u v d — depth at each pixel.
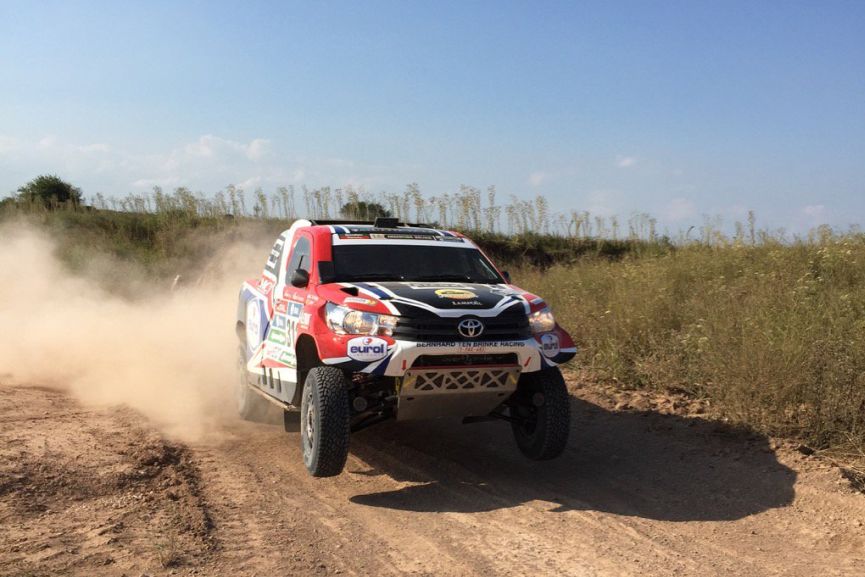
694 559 4.84
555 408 6.41
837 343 7.79
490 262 7.64
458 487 6.32
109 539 4.93
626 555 4.91
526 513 5.69
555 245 21.06
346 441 6.03
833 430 6.81
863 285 10.62
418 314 5.97
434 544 5.10
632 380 9.22
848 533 5.16
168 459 6.88
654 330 10.23
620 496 6.07
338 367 6.11
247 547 4.98
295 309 7.00
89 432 7.55
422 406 6.16
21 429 7.49
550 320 6.45
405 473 6.70
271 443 7.71
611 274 13.78
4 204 26.30
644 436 7.49
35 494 5.72
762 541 5.13
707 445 7.05
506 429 8.07
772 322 8.80
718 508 5.75
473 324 5.98
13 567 4.45
